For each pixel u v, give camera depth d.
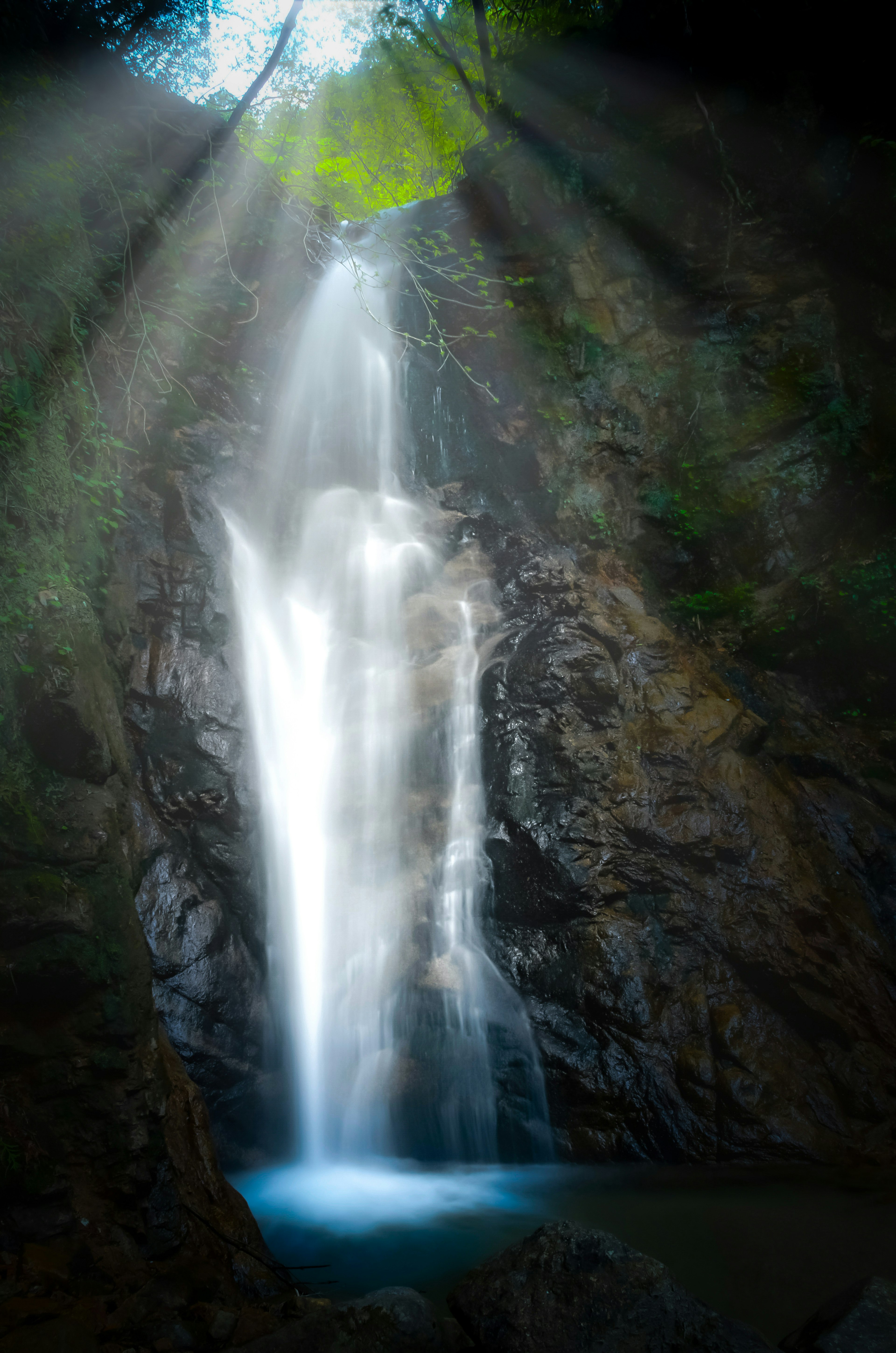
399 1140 7.74
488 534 11.53
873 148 11.60
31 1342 3.39
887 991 8.17
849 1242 5.55
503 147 13.18
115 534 8.35
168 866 7.70
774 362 11.99
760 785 9.16
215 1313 4.03
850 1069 7.70
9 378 6.07
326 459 11.54
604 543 11.80
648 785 8.89
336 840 9.01
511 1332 3.81
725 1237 5.65
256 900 8.09
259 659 9.29
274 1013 7.86
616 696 9.31
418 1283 5.14
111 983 4.95
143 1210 4.64
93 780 5.55
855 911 8.62
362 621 10.41
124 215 8.55
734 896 8.51
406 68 15.74
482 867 8.87
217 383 10.73
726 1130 7.26
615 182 12.73
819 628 11.21
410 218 13.28
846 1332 3.62
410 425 12.31
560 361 12.30
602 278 12.59
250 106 10.70
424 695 9.78
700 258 12.54
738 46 12.25
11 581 5.57
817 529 11.59
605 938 8.20
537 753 9.15
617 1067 7.65
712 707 9.60
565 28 13.79
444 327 12.59
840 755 10.27
